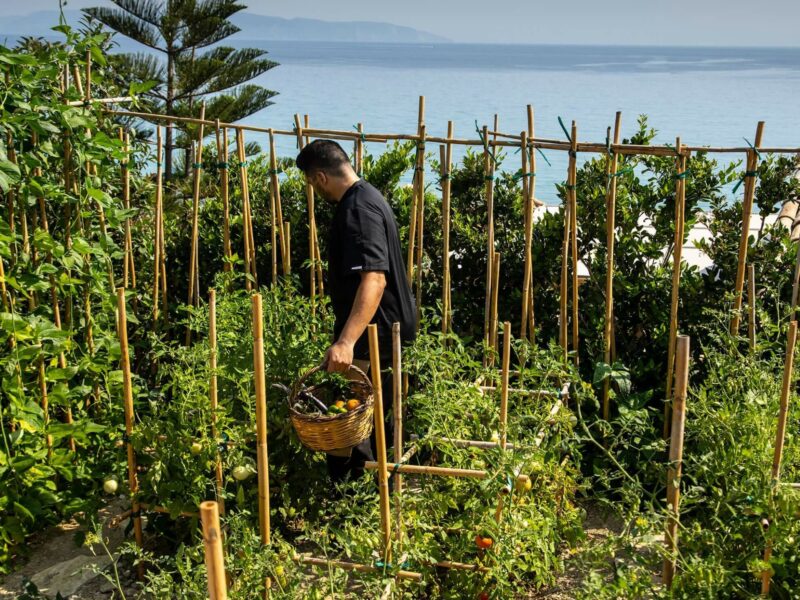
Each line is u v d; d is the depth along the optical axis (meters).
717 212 4.39
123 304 3.16
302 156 3.54
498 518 2.90
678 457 2.65
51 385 3.86
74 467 3.62
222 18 12.50
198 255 5.11
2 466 3.39
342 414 2.97
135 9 12.09
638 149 3.78
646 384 4.21
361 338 3.52
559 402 3.48
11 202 3.45
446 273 4.21
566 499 3.45
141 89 4.10
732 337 3.54
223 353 3.57
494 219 4.79
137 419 3.85
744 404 3.17
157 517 3.45
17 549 3.49
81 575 3.37
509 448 3.07
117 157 3.80
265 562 2.72
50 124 3.44
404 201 4.88
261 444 2.69
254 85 12.92
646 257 4.34
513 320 4.58
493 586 3.02
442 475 2.93
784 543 2.75
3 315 3.31
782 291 4.06
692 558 2.62
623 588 2.59
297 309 4.13
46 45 3.75
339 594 2.79
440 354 3.38
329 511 3.61
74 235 3.72
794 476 2.98
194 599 2.77
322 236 5.04
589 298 4.36
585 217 4.37
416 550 2.87
